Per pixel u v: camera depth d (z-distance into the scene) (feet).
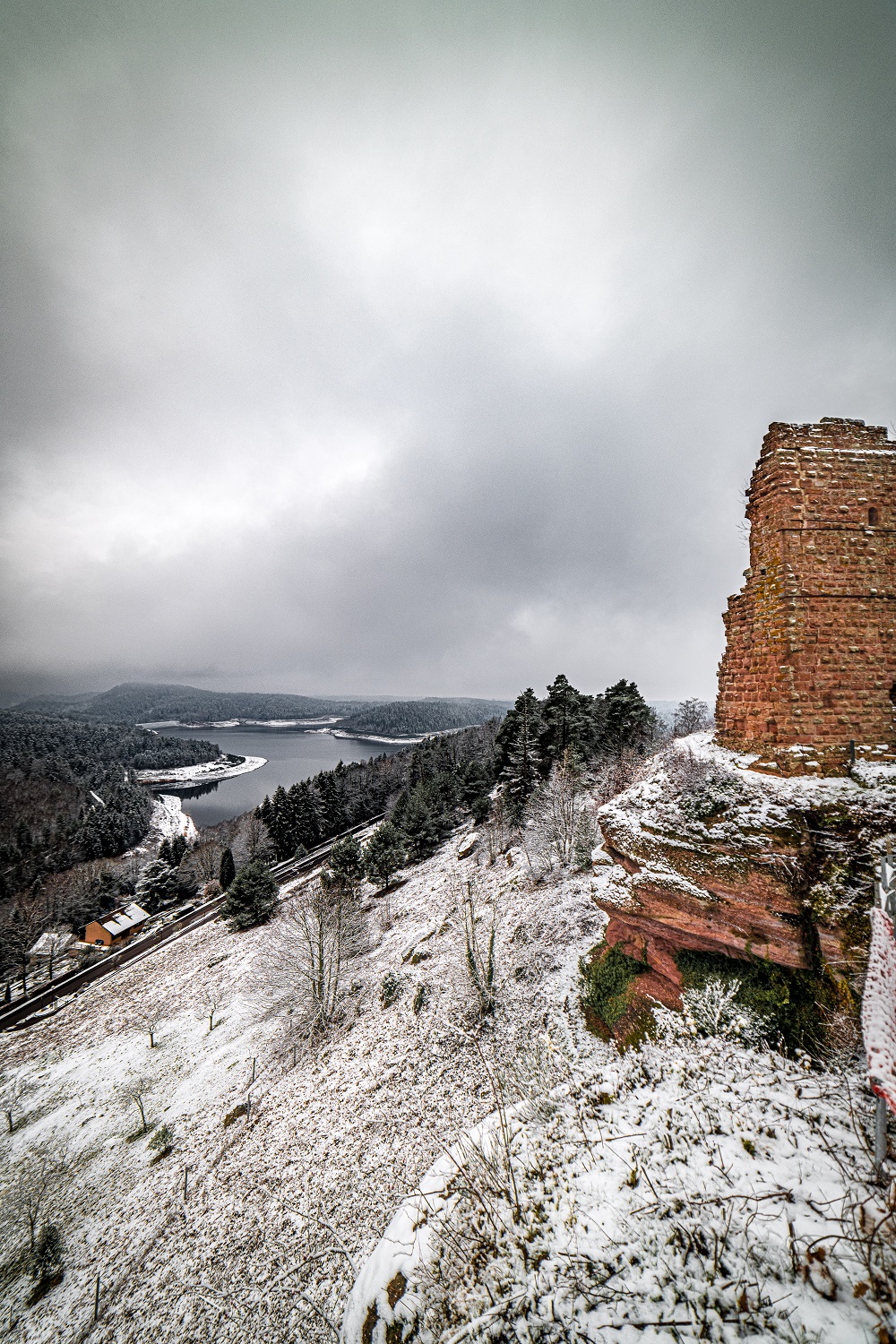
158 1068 89.71
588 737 139.13
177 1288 44.11
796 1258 13.98
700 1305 13.83
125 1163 67.46
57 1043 112.78
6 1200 68.03
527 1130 26.40
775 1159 18.07
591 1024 39.14
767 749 31.40
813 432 32.17
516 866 107.14
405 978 82.84
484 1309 16.48
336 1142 52.65
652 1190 18.11
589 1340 14.16
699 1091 23.73
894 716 30.25
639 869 32.71
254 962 107.34
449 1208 22.85
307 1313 35.29
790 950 25.84
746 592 34.32
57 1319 47.73
